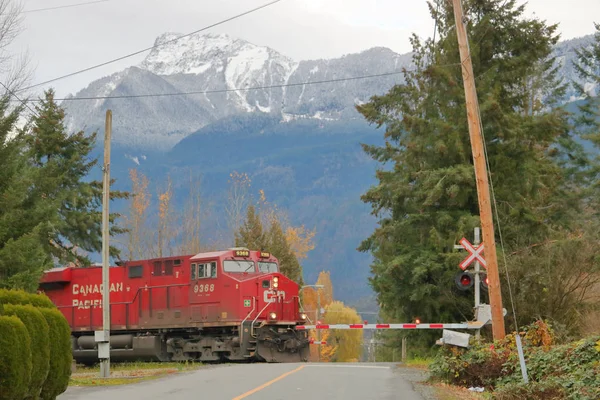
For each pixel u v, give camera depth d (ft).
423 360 194.29
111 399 105.29
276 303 227.40
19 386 83.61
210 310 224.12
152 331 239.09
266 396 106.42
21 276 181.78
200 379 139.13
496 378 124.16
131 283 243.40
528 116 230.27
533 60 234.58
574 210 315.58
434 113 231.71
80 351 247.29
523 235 208.23
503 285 167.32
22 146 196.85
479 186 153.38
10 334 82.84
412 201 229.86
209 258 226.17
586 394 100.78
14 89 189.37
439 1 240.94
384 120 255.29
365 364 193.36
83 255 311.88
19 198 190.90
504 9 234.17
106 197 169.17
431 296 216.74
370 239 243.19
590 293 174.91
